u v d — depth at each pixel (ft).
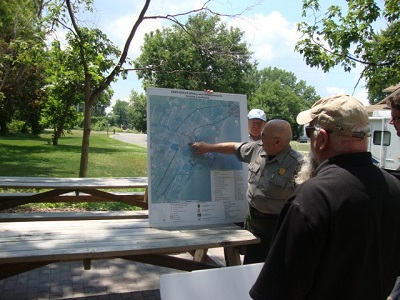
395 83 21.97
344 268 4.09
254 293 4.19
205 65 32.19
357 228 3.98
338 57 22.62
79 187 15.37
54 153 58.23
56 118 74.95
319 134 4.55
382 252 4.33
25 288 12.39
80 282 13.01
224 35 29.68
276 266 4.09
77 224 9.48
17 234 8.31
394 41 21.01
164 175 9.37
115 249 7.35
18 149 62.03
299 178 5.35
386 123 40.78
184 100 9.84
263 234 8.94
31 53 26.99
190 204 9.50
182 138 9.68
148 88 9.49
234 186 9.96
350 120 4.34
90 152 65.26
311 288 4.11
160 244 7.81
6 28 37.01
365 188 4.14
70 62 25.00
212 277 5.81
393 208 4.34
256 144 9.43
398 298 7.18
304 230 3.95
